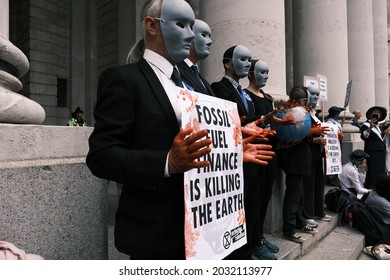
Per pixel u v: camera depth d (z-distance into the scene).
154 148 1.22
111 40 9.51
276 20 4.07
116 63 9.30
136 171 1.09
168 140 1.24
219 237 1.36
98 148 1.15
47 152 1.88
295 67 7.34
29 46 9.55
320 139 3.96
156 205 1.24
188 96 1.27
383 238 4.23
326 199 5.07
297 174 3.42
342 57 6.73
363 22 9.60
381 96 12.15
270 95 3.69
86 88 10.37
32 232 1.69
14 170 1.60
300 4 7.11
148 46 1.38
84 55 10.42
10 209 1.59
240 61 2.79
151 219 1.23
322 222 4.35
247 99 2.91
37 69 9.63
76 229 1.95
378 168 6.58
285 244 3.40
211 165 1.34
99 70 10.11
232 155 1.48
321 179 4.44
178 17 1.28
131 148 1.25
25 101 1.87
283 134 3.09
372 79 9.70
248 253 2.25
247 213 2.45
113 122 1.18
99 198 2.13
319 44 6.74
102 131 1.19
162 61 1.35
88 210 2.03
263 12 3.97
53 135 1.92
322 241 4.01
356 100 9.62
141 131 1.23
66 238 1.88
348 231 4.49
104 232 2.18
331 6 6.68
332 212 4.92
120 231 1.29
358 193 5.12
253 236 2.97
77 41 10.28
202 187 1.28
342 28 6.75
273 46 4.02
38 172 1.72
